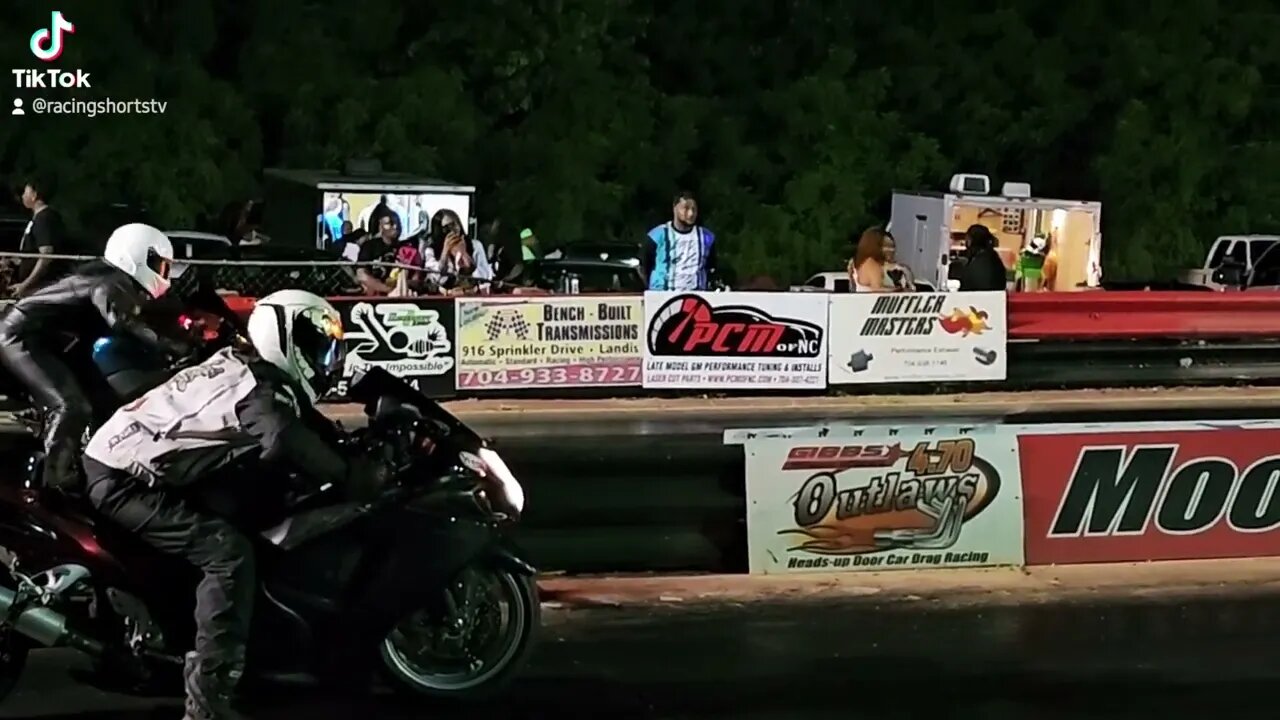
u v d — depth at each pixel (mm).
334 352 6621
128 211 26891
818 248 35938
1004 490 9883
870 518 9711
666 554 9555
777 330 17516
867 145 37031
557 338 17047
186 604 6336
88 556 6199
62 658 7535
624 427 15102
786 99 37156
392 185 24578
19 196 29438
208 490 6316
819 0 38000
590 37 35938
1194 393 18375
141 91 31172
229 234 24406
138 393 6422
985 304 18047
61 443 6258
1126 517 10055
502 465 6848
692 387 17422
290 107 33344
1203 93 38906
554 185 34594
